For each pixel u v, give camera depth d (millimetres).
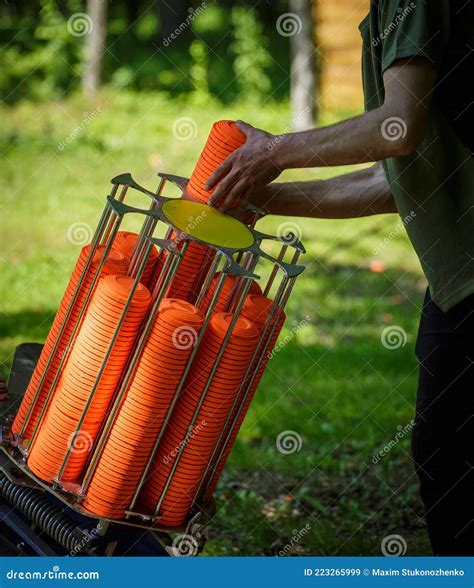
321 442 4445
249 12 13602
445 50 2480
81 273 2430
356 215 2902
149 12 15172
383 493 3949
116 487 2281
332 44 11711
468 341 2566
